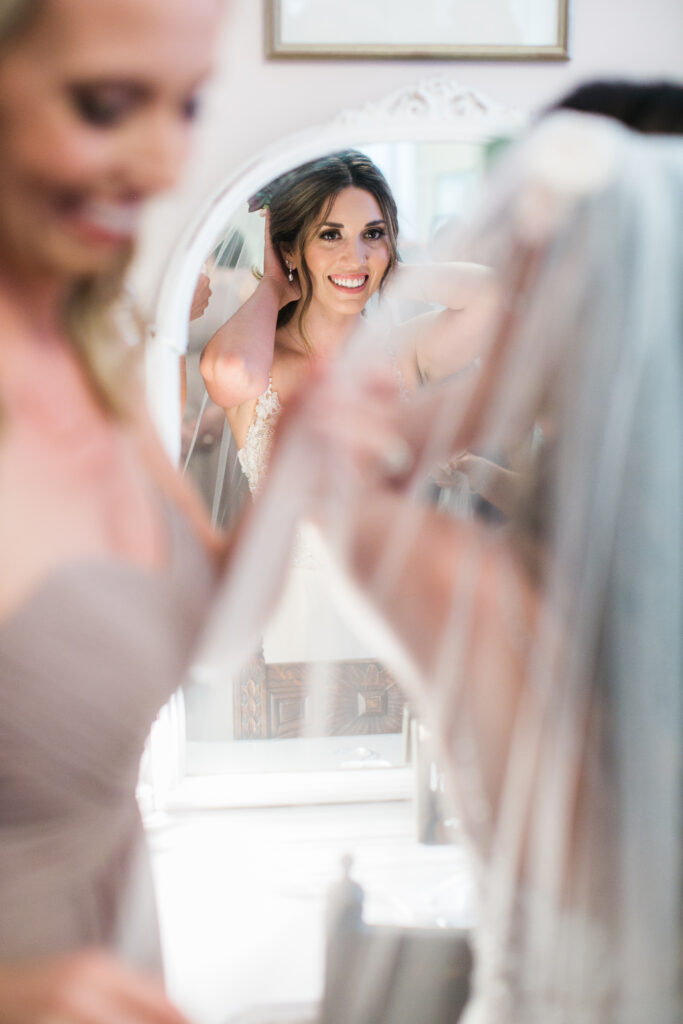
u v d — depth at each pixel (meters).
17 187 0.66
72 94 0.60
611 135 0.64
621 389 0.61
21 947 0.71
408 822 0.76
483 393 0.68
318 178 2.12
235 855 0.87
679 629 0.60
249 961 0.74
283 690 1.75
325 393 0.75
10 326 0.74
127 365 0.85
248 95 2.21
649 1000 0.60
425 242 2.19
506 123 2.16
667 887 0.60
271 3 2.17
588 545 0.61
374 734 1.11
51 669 0.71
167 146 0.64
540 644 0.61
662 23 2.26
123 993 0.66
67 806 0.74
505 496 0.67
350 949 0.73
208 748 1.67
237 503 2.27
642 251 0.61
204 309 2.22
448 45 2.21
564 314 0.63
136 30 0.58
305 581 0.93
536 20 2.22
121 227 0.69
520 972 0.62
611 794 0.60
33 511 0.72
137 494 0.84
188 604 0.83
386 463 0.71
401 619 0.66
